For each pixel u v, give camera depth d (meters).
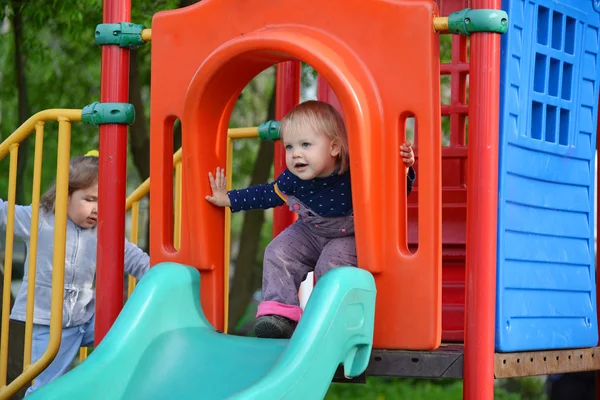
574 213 4.12
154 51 3.94
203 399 3.24
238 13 3.79
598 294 4.83
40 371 4.15
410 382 11.02
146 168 8.47
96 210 4.85
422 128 3.45
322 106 3.72
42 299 4.80
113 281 3.94
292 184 3.82
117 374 3.20
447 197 4.57
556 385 7.49
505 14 3.42
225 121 3.90
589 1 4.24
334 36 3.61
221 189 3.84
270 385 2.93
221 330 3.86
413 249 4.59
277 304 3.70
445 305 4.41
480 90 3.39
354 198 3.48
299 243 3.85
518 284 3.69
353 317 3.34
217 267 3.87
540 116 3.88
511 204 3.67
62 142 4.12
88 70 9.93
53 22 8.86
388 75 3.51
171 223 3.98
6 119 10.45
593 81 4.28
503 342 3.57
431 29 3.46
